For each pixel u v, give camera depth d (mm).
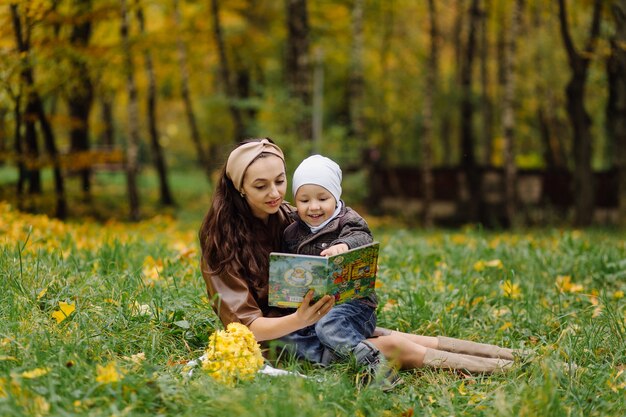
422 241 8797
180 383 3316
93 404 3023
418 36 22281
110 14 13633
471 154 18578
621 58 13109
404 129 23203
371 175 19375
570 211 17844
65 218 13570
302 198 3879
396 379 3727
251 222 3947
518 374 3902
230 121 21188
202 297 4711
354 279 3588
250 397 3062
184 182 28141
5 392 3023
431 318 4879
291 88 18766
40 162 12906
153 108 19812
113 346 3822
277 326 3613
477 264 6332
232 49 21547
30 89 12016
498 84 22438
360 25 18438
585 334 4324
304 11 17391
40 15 11484
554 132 21281
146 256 6246
